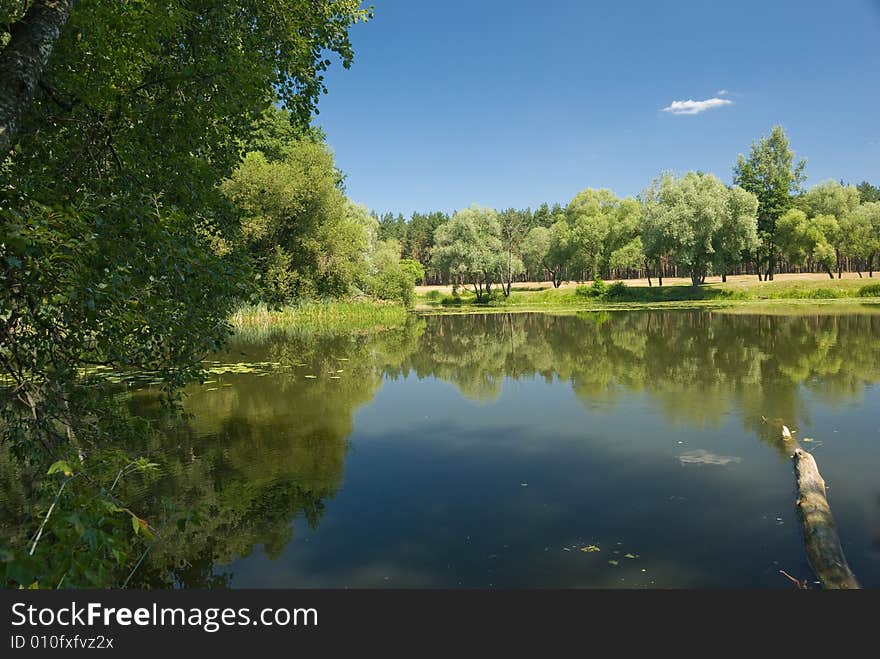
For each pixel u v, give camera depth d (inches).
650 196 1876.2
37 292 142.7
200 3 235.5
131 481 264.8
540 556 188.5
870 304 1306.6
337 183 1444.4
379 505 235.0
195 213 223.0
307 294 1257.4
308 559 189.8
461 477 267.6
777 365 541.6
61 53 203.2
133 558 192.1
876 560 177.9
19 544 187.3
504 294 2304.4
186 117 217.6
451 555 190.5
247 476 271.4
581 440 322.7
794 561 180.2
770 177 1975.9
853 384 443.5
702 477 258.2
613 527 209.3
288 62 280.1
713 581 169.3
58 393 178.4
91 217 155.2
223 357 691.4
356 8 309.4
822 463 268.4
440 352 747.4
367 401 438.9
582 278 2719.0
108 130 206.2
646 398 423.5
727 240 1749.5
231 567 184.7
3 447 324.2
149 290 171.8
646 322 1095.0
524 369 589.0
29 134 197.5
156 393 454.0
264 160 1138.0
